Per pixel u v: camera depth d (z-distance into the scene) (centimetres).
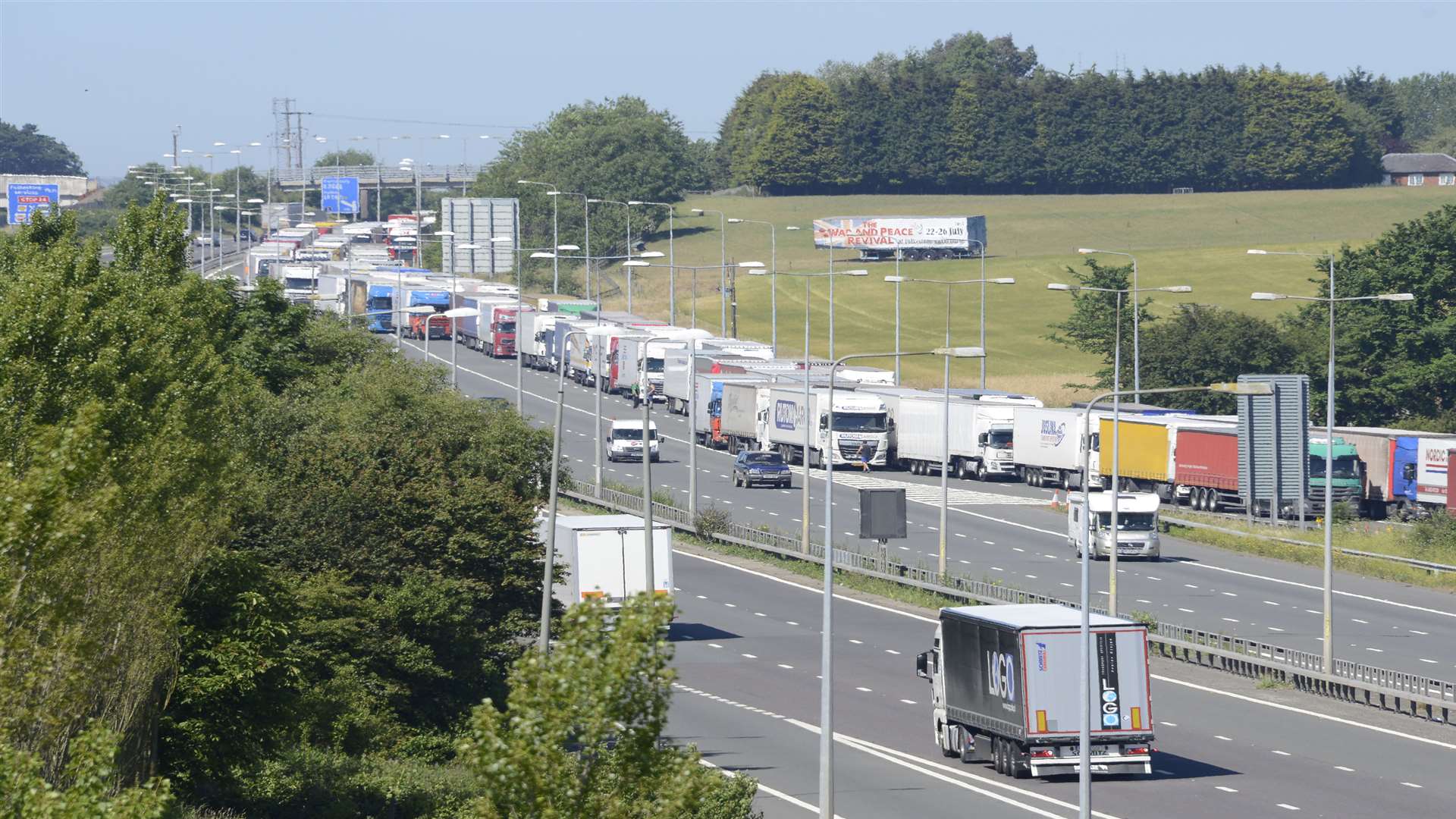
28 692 5734
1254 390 9725
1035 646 10938
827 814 8894
